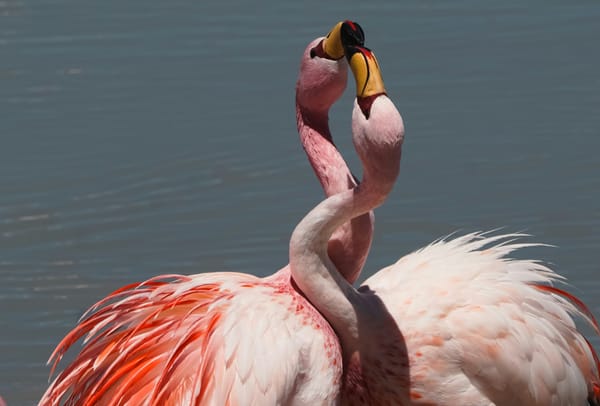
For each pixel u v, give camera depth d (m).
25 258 12.70
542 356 7.78
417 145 15.12
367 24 18.66
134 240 13.06
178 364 7.00
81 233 13.26
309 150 7.81
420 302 7.62
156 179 14.50
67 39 18.84
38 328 11.29
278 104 16.34
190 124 15.91
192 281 7.39
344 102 16.20
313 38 18.19
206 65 17.64
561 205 13.41
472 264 7.87
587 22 18.52
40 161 15.08
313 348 7.05
